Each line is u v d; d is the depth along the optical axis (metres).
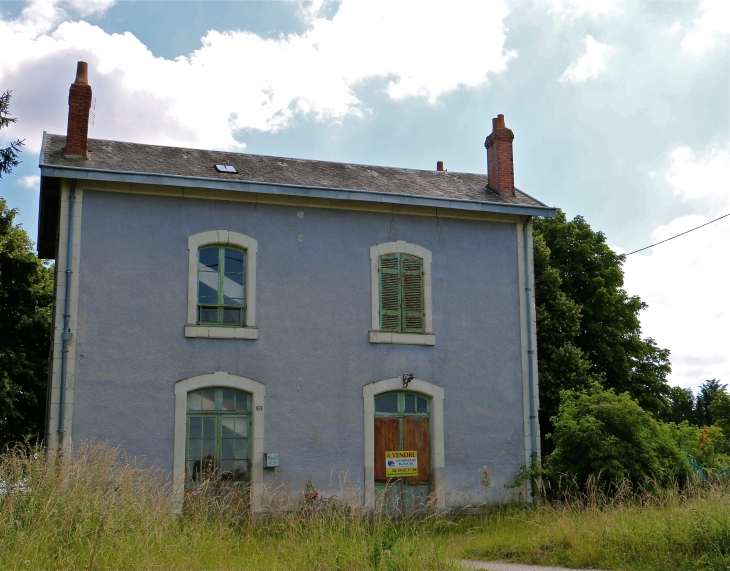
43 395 21.77
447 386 15.99
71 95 15.09
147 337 14.32
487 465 15.93
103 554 8.32
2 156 16.77
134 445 13.87
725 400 30.41
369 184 16.66
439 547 9.95
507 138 18.05
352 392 15.34
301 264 15.50
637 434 14.80
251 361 14.82
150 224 14.73
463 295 16.48
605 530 10.41
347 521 10.55
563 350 22.20
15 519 8.62
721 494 11.00
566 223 26.94
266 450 14.59
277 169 16.69
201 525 10.23
